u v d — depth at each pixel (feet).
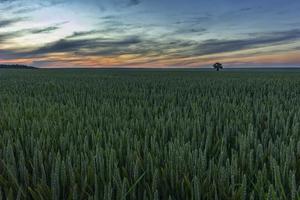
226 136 14.80
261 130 16.98
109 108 25.02
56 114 22.31
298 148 11.85
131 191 8.71
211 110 23.70
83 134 15.69
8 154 11.48
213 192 8.80
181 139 13.83
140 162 10.43
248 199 8.93
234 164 9.68
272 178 9.55
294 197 7.97
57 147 13.62
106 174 10.02
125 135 14.26
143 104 29.35
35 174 9.74
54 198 8.71
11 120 19.11
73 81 80.89
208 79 92.32
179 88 52.01
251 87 56.24
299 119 18.89
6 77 112.98
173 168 10.15
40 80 88.43
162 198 9.15
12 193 8.63
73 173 9.38
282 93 42.01
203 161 10.05
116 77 110.42
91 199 8.15
